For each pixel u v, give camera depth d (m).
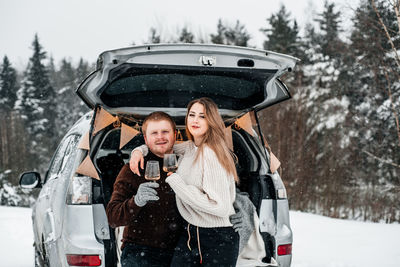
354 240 6.75
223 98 3.42
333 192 14.52
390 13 10.38
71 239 2.59
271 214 3.10
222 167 2.41
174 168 2.47
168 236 2.61
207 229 2.41
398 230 7.68
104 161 3.29
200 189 2.38
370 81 14.70
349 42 12.83
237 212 2.58
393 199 13.38
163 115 2.76
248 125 3.47
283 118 15.80
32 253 5.82
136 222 2.60
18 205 20.19
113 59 2.62
